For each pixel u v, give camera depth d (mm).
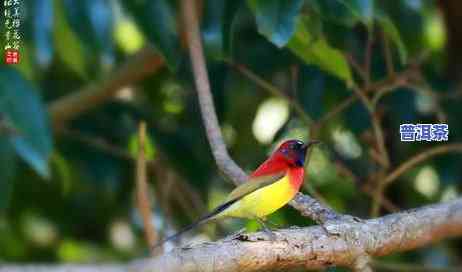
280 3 8898
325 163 14148
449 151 12898
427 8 13914
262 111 14781
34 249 15102
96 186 13750
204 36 10258
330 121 13438
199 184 13250
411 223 7566
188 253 6648
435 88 12812
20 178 14305
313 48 10328
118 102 13359
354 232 7422
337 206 14242
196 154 13258
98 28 10195
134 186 13688
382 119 13125
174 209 13633
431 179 14367
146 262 5543
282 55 12484
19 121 9789
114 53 11984
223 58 10352
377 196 11250
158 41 9766
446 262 13234
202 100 9000
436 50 15094
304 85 12430
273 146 13195
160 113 13891
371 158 12633
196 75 9086
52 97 13539
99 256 14953
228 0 10078
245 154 13953
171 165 13195
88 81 12469
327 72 11500
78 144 13086
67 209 14727
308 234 7277
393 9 12117
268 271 7395
